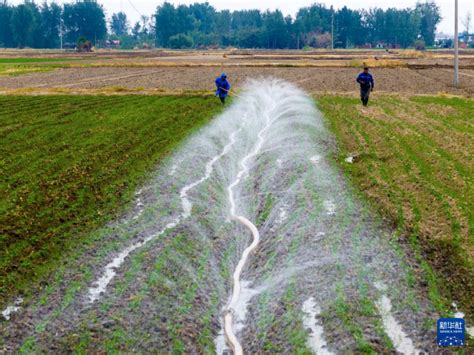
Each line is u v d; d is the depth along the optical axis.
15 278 10.72
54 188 15.91
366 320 9.18
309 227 12.85
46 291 10.34
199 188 16.22
